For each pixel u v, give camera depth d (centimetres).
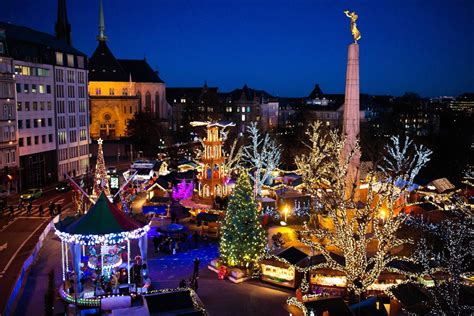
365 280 3231
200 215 5284
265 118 19238
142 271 3706
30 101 8231
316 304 2914
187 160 9012
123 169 10425
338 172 3600
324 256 3662
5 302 3347
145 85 16912
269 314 3206
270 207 5994
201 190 6153
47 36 9806
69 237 3375
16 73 7856
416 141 10744
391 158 7956
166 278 3950
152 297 3033
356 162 4388
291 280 3753
